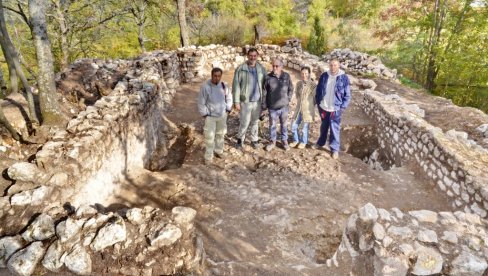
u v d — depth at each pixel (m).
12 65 4.70
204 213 4.36
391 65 16.94
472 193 4.13
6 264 2.70
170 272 2.80
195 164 5.80
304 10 23.23
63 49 14.77
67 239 2.78
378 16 17.67
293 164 5.69
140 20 18.02
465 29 14.51
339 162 5.84
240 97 5.61
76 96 5.82
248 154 6.05
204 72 11.76
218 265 3.18
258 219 4.23
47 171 3.48
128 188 4.85
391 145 6.44
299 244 3.87
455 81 15.48
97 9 16.64
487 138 6.21
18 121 4.28
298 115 6.06
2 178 3.50
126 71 7.98
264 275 3.11
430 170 5.04
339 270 3.19
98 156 4.18
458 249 2.66
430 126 5.41
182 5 14.59
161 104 7.77
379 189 5.05
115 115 4.71
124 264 2.72
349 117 7.79
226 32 19.44
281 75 5.63
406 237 2.71
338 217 4.34
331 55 13.34
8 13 11.68
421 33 16.12
